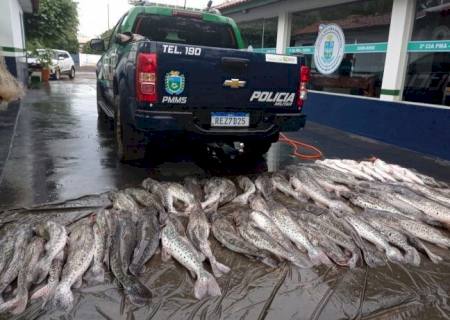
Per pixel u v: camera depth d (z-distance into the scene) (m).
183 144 6.98
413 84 7.90
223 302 2.80
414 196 4.73
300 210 4.26
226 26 6.90
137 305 2.71
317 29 10.38
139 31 6.53
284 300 2.87
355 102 9.03
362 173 5.71
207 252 3.30
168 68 4.54
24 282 2.77
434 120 7.27
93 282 2.93
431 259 3.49
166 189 4.51
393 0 7.91
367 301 2.90
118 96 5.72
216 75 4.78
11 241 3.23
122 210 3.97
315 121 10.48
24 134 7.63
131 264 3.12
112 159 6.14
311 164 6.14
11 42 12.34
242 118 5.13
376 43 8.48
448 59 7.12
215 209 4.28
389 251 3.52
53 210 4.11
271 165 6.39
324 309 2.79
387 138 8.29
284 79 5.19
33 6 18.70
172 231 3.49
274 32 12.23
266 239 3.52
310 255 3.38
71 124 8.90
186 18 6.57
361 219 3.99
